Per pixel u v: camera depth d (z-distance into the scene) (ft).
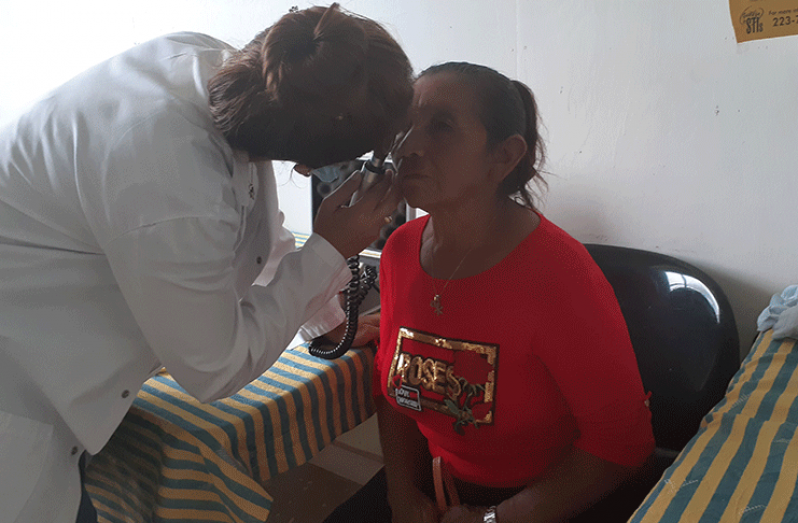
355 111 2.29
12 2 7.97
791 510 2.33
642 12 4.06
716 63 3.91
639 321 4.12
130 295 2.54
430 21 5.00
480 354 3.02
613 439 2.90
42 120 2.70
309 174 2.94
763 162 3.92
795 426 2.82
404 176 2.99
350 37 2.23
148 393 3.63
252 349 2.79
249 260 3.48
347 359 3.98
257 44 2.51
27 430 2.78
